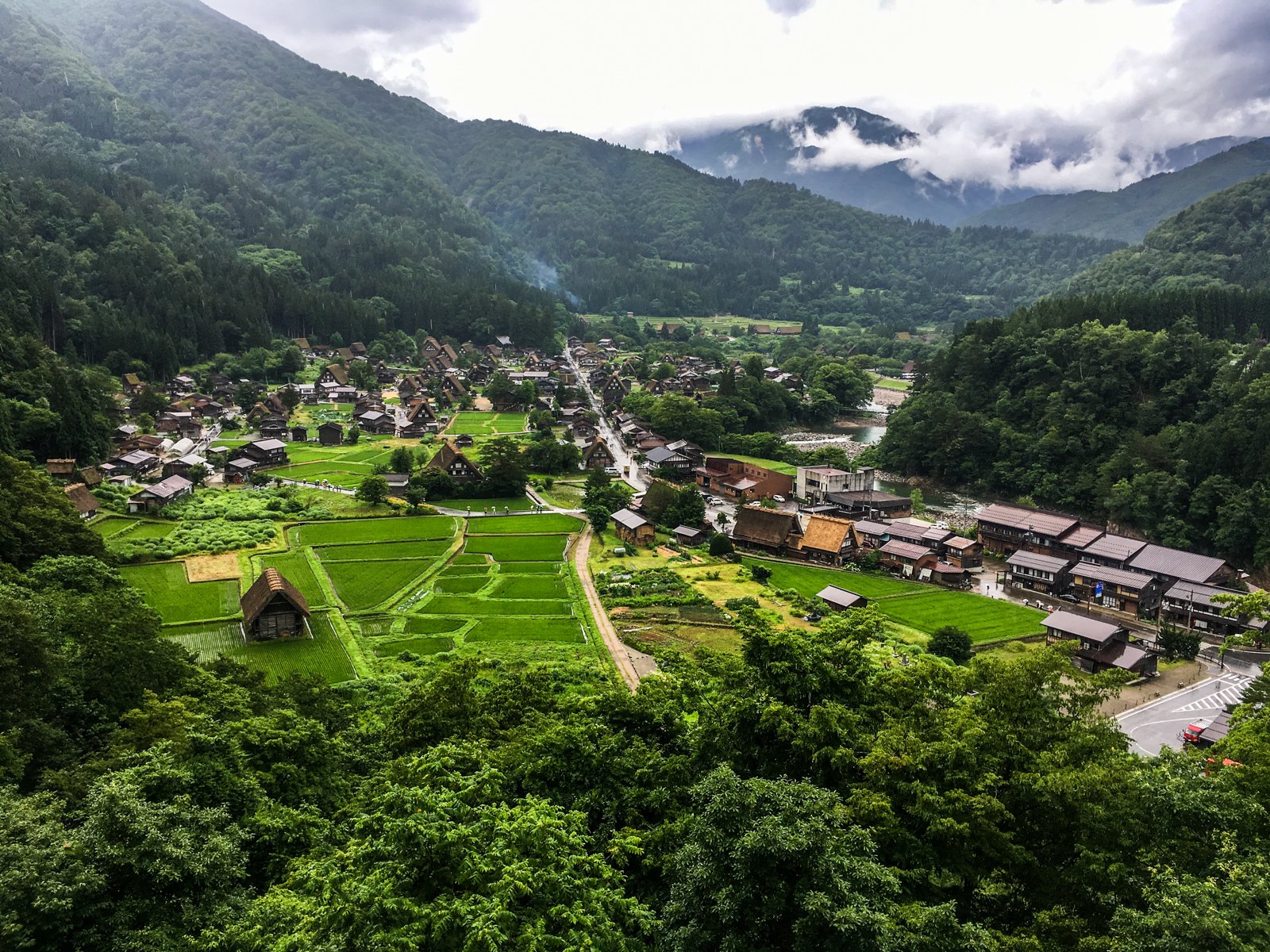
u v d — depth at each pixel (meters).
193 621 87.56
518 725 48.66
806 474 170.00
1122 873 30.14
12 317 193.25
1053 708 41.44
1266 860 28.38
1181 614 114.00
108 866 28.77
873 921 25.45
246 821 36.50
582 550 128.50
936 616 109.75
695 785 33.56
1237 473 146.25
